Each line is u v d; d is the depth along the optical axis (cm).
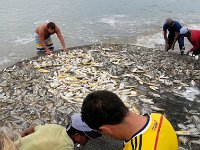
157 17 1539
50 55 923
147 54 938
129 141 204
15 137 236
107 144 518
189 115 612
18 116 611
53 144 293
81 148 507
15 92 707
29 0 1780
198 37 883
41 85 733
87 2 1766
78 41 1230
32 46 1166
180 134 550
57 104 649
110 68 821
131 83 744
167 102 660
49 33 956
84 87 717
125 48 991
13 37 1246
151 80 766
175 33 980
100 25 1412
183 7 1709
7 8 1623
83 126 292
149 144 197
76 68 823
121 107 208
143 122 209
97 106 206
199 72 816
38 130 312
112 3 1761
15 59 1060
